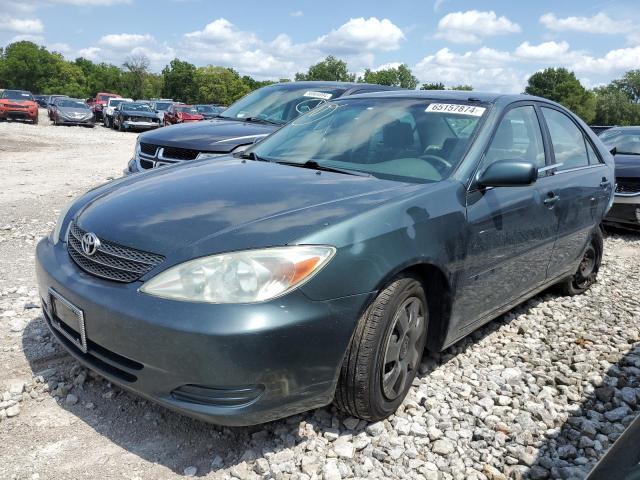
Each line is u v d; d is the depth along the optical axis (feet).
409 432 9.29
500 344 13.06
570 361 12.42
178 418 9.39
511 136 12.33
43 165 41.27
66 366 10.85
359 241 8.40
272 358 7.65
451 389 10.77
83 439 8.80
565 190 13.64
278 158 12.49
